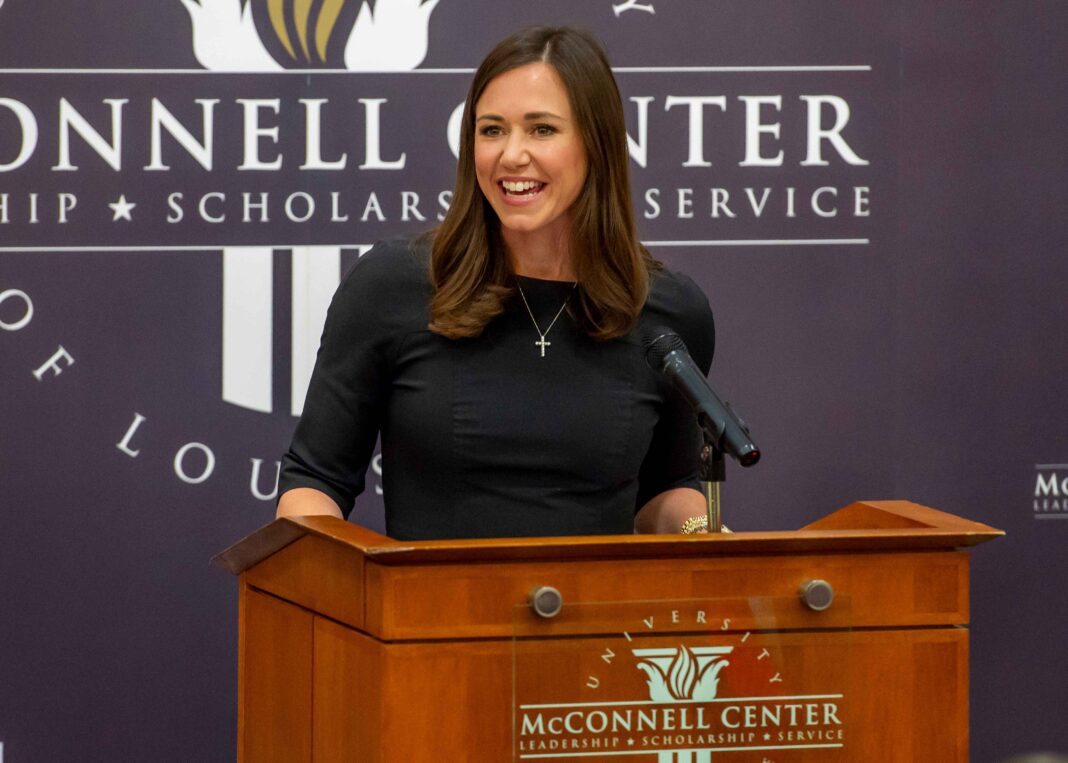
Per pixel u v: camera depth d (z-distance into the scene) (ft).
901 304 42.80
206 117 41.04
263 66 41.14
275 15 41.06
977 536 20.18
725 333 42.50
